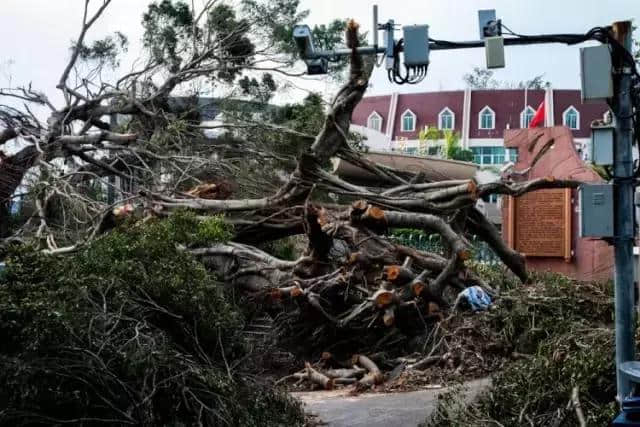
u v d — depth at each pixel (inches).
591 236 314.2
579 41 348.5
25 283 331.0
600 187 314.5
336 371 575.5
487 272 799.1
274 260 642.2
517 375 359.9
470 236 1046.4
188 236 538.3
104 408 313.3
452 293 679.7
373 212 630.5
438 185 700.7
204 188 746.8
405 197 680.4
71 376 303.4
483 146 2581.2
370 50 393.4
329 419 433.7
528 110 2554.1
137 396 318.3
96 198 860.0
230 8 934.4
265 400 395.5
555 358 352.8
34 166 780.0
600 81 315.9
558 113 2527.1
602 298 620.1
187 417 334.3
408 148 2541.8
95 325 333.1
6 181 844.6
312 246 626.2
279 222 710.5
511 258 768.3
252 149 839.1
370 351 616.1
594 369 333.4
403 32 373.4
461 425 341.1
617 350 311.3
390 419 426.3
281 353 604.7
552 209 927.0
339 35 952.3
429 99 2682.1
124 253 406.3
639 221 431.2
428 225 639.1
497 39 352.5
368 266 625.0
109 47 997.8
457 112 2635.3
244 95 992.9
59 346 303.4
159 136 848.3
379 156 901.8
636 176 326.6
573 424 315.9
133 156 855.7
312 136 832.9
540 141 978.1
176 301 386.9
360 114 2753.4
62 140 818.8
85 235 684.1
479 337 569.6
